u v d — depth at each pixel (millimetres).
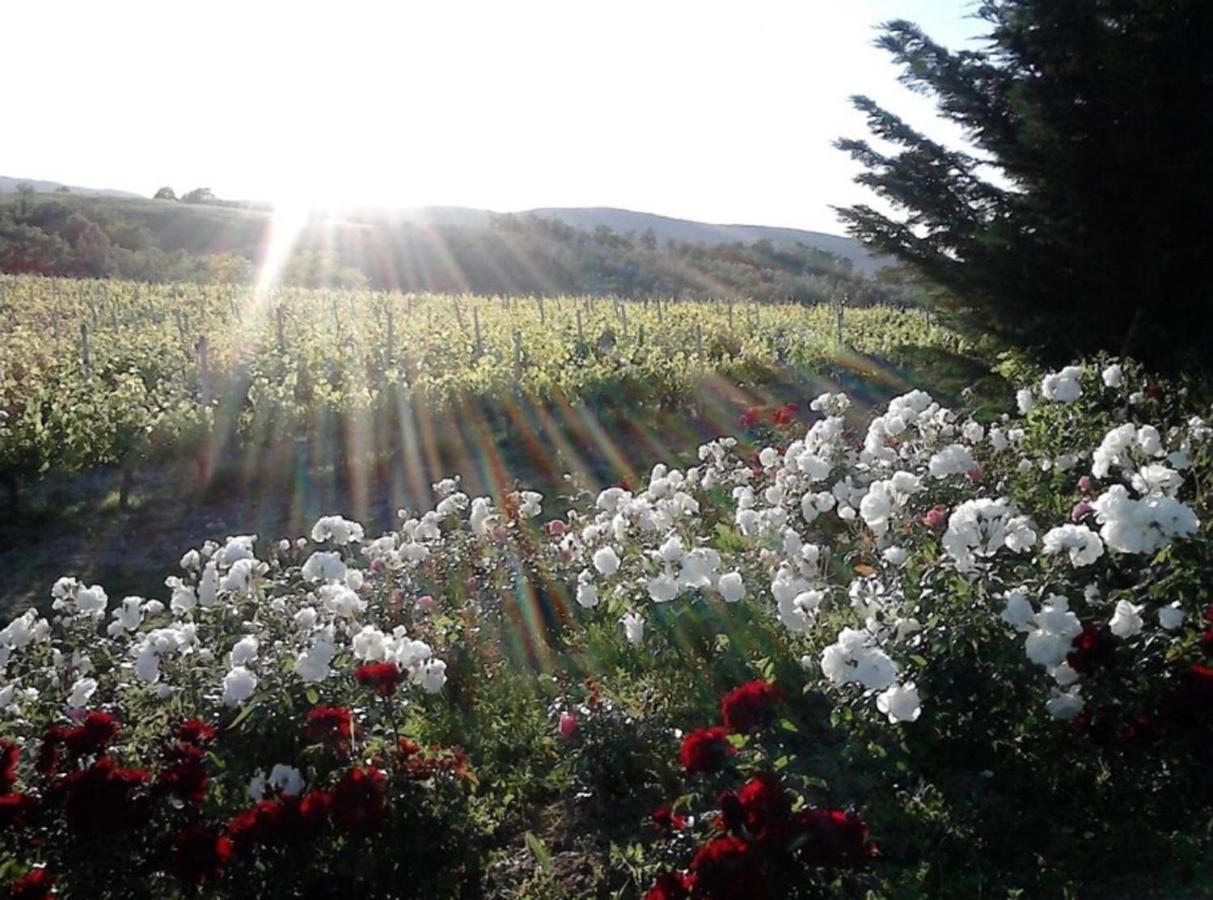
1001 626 3244
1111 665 3051
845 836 2484
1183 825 2971
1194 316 7594
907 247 9039
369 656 3451
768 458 6004
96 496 8766
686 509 5066
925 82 8562
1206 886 2682
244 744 3213
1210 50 7199
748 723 3109
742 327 17656
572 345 14141
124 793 2811
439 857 3043
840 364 15094
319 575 3922
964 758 3336
